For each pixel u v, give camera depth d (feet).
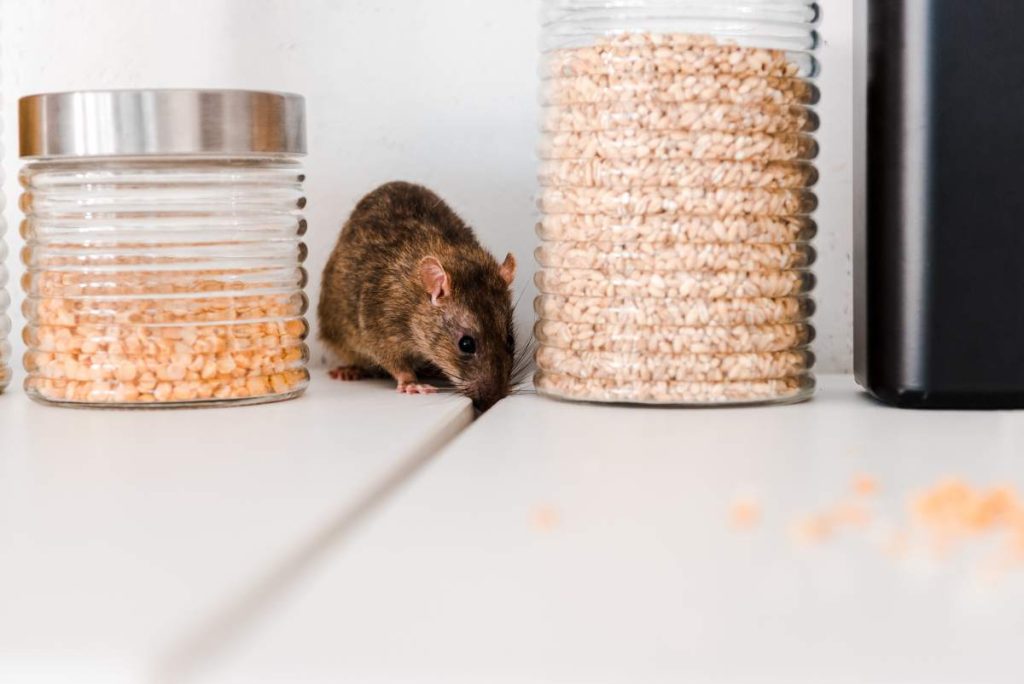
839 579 1.87
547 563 1.97
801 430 2.55
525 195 3.27
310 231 3.32
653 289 2.77
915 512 2.09
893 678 1.47
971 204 2.67
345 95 3.28
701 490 2.20
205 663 1.57
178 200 2.85
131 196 2.85
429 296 3.13
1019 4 2.65
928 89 2.67
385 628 1.68
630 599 1.80
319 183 3.30
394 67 3.27
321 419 2.71
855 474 2.26
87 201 2.85
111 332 2.83
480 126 3.27
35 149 2.83
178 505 2.19
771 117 2.78
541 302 2.89
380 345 3.16
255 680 1.51
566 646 1.60
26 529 2.10
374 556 1.99
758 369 2.77
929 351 2.69
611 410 2.75
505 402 2.85
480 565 1.97
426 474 2.29
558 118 2.83
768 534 2.04
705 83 2.76
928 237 2.68
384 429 2.61
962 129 2.67
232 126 2.80
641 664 1.53
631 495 2.19
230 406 2.85
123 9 3.30
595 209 2.79
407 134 3.28
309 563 2.02
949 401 2.71
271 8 3.28
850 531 2.04
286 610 1.76
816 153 2.88
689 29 2.79
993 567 1.91
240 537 2.06
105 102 2.78
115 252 2.84
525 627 1.68
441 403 2.88
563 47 2.84
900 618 1.69
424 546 2.02
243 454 2.44
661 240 2.77
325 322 3.27
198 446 2.50
